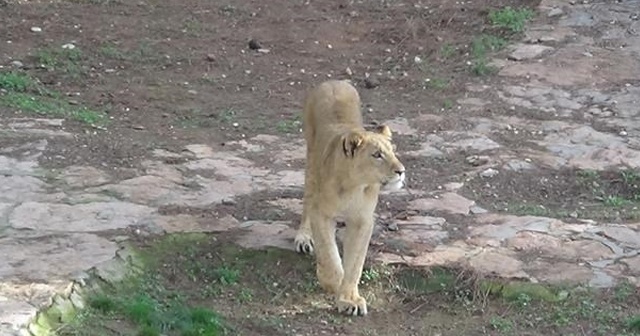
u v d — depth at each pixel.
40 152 13.23
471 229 11.56
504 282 10.35
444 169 13.62
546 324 9.84
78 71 17.53
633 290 10.27
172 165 13.22
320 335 9.56
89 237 10.67
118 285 9.91
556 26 19.50
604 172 13.58
